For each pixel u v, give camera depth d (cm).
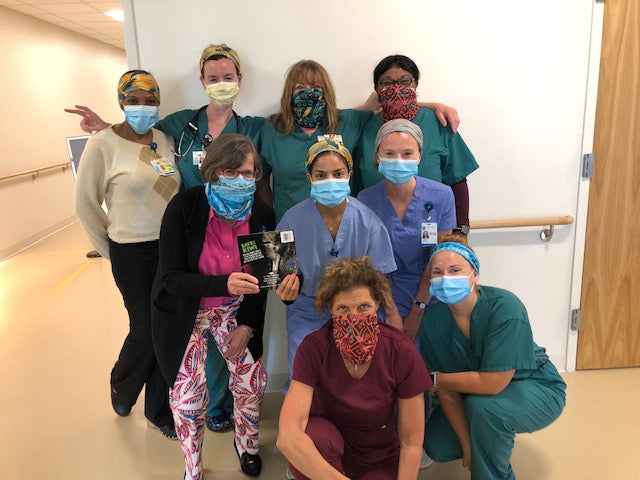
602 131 227
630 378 243
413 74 189
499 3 212
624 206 234
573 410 215
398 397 140
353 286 133
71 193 688
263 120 206
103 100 855
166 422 203
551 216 235
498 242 236
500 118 224
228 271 156
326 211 165
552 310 245
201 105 213
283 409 138
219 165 141
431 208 176
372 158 193
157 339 156
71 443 203
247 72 211
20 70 568
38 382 252
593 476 175
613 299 244
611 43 218
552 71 220
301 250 167
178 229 150
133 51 206
